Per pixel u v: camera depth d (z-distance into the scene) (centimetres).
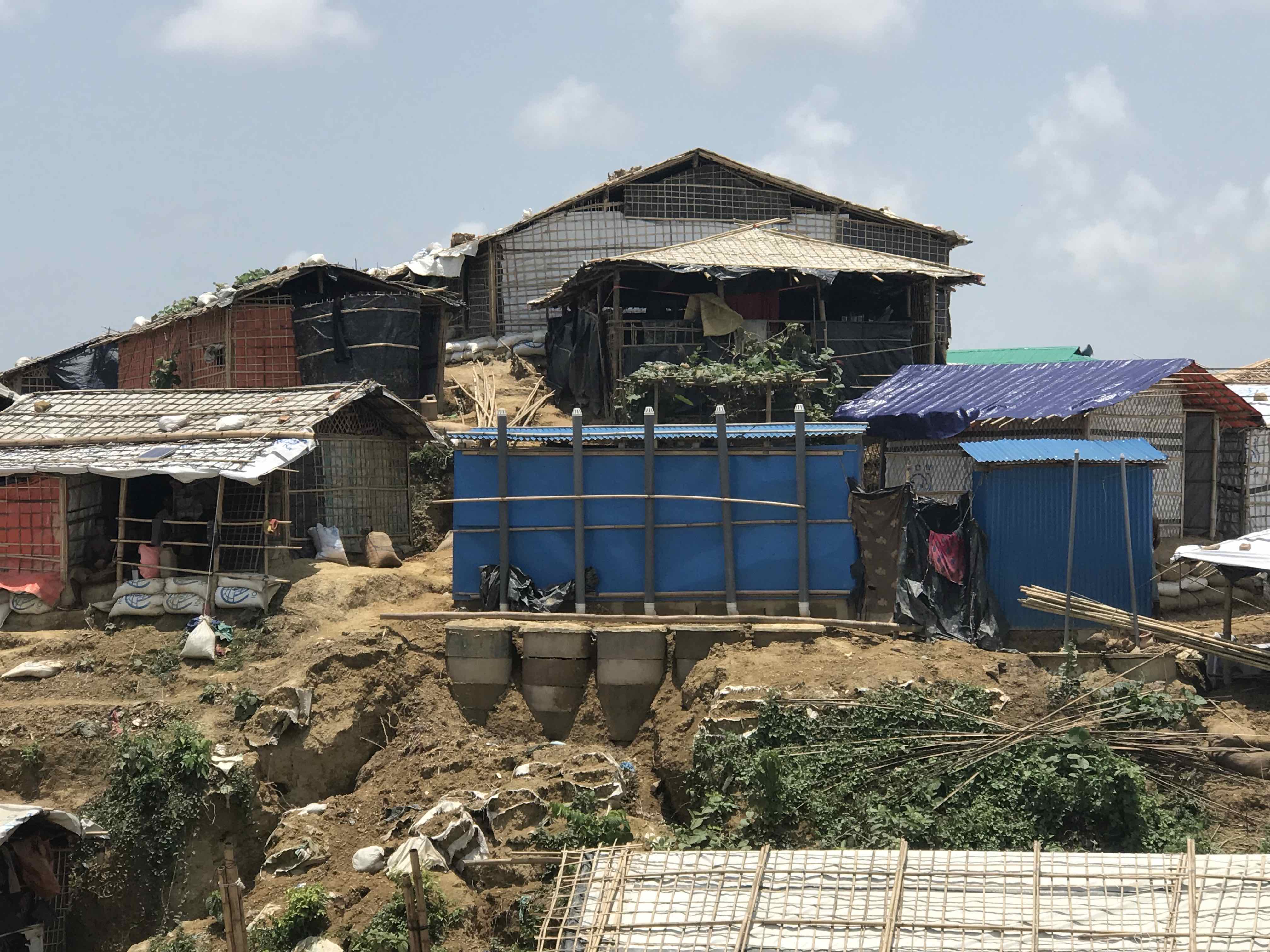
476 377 3109
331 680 1694
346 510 2188
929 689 1603
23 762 1611
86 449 1998
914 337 2888
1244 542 1742
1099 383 2094
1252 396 2395
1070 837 1387
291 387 2177
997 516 1841
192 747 1570
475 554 1875
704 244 2780
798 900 1102
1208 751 1488
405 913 1347
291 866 1486
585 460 1869
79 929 1523
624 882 1142
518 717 1747
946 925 1052
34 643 1830
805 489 1852
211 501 2008
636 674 1739
